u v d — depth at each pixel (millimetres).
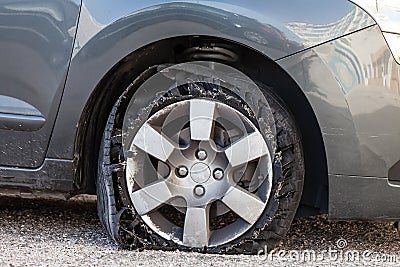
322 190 2904
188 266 2676
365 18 2699
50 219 3564
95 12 2828
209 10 2738
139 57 2912
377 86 2697
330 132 2730
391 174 2752
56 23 2859
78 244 3002
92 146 3045
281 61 2723
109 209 2889
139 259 2764
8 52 2902
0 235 3129
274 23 2719
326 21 2707
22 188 2982
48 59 2871
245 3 2738
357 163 2732
